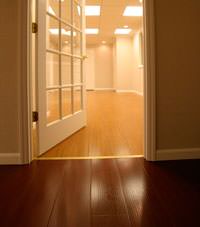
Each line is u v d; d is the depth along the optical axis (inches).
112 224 46.9
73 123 119.6
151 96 81.5
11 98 79.2
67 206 53.7
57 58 104.1
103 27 337.1
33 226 46.4
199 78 82.7
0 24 77.4
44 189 62.0
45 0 88.7
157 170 74.5
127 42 422.6
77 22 128.2
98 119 161.3
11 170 75.1
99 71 491.2
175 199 56.5
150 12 79.6
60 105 105.3
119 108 215.9
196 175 70.5
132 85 429.1
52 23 100.9
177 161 82.2
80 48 130.8
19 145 80.1
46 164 80.3
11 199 56.9
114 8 244.8
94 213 50.8
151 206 53.5
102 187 63.1
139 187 63.0
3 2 77.0
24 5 77.2
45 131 90.9
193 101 83.1
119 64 426.9
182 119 83.4
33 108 85.4
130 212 51.2
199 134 84.2
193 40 81.8
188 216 49.5
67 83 116.2
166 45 81.1
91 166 78.4
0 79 78.6
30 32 80.0
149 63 80.8
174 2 80.5
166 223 47.1
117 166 78.2
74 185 64.3
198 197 57.4
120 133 122.2
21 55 77.8
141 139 110.7
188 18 81.2
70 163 81.1
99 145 101.4
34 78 85.0
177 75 82.1
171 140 83.6
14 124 79.9
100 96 348.5
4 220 48.4
